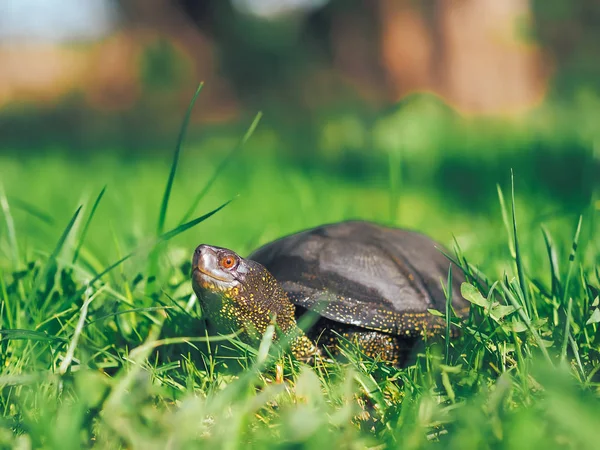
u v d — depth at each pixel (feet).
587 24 73.67
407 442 6.40
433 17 62.28
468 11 61.26
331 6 73.87
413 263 10.70
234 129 67.10
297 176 33.27
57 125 70.44
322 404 7.19
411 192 31.58
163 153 54.29
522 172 33.68
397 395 8.04
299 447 6.25
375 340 10.03
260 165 42.11
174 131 70.08
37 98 77.92
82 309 8.46
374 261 10.45
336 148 46.09
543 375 6.54
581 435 5.86
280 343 8.45
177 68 77.20
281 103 72.02
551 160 36.86
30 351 8.65
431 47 62.69
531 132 48.39
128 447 6.70
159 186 34.19
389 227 11.64
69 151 57.36
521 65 62.75
